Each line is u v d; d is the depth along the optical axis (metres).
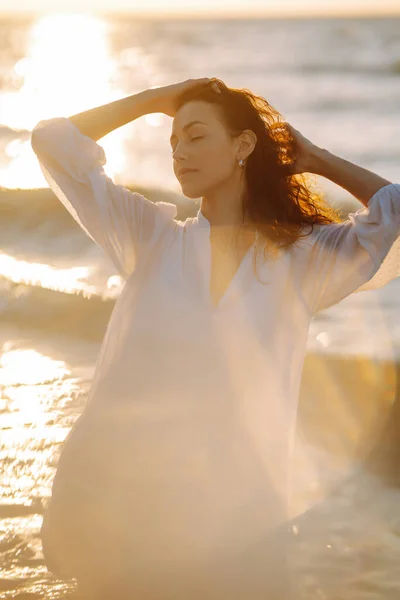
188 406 2.20
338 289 2.32
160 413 2.21
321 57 57.84
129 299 2.32
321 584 3.10
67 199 2.39
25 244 11.30
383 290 9.62
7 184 15.26
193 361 2.20
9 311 8.27
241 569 2.17
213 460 2.18
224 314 2.21
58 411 5.50
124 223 2.34
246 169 2.31
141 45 83.00
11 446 4.76
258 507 2.19
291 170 2.35
